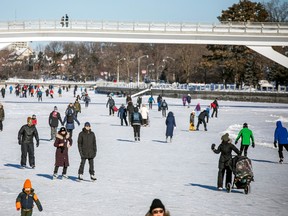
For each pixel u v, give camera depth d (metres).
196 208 14.91
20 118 50.19
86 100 71.25
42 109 63.06
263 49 75.19
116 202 15.55
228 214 14.25
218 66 117.75
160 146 30.84
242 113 63.59
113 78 193.25
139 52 192.12
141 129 42.12
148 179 19.66
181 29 74.56
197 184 18.80
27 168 21.69
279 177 20.69
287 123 49.19
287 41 74.38
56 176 19.17
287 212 14.59
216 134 38.75
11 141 31.81
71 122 32.16
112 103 57.12
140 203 15.45
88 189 17.50
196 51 143.88
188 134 38.62
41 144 30.45
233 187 17.83
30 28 72.69
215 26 74.75
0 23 72.12
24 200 11.83
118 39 74.44
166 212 7.02
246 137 24.50
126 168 22.28
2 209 14.41
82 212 14.22
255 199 16.33
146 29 74.19
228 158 17.38
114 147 30.02
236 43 75.00
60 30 73.25
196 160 25.14
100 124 46.09
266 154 27.92
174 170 21.95
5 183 18.27
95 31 73.69
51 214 13.95
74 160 24.50
